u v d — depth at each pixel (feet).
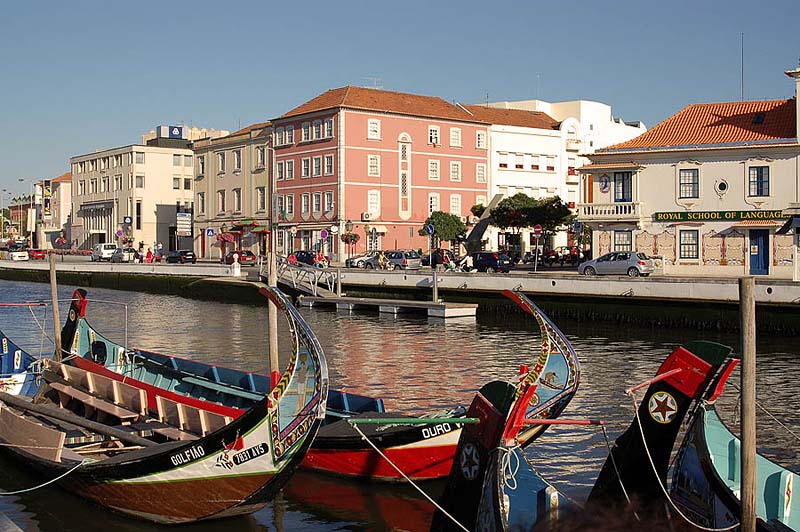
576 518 38.04
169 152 340.80
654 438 41.14
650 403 41.24
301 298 159.53
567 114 308.60
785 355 94.73
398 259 201.05
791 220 139.23
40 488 48.73
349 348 104.12
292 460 38.75
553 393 47.65
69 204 407.44
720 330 113.09
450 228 231.91
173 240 342.64
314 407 38.11
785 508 37.60
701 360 39.58
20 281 260.01
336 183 237.04
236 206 282.56
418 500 45.98
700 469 39.06
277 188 261.03
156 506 42.83
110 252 284.00
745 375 32.60
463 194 258.57
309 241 247.29
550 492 37.52
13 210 511.81
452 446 46.57
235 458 40.06
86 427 48.75
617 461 42.27
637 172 160.97
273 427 39.06
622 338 111.86
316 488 48.03
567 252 221.66
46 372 62.23
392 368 88.74
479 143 262.26
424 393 74.69
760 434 59.26
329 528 42.19
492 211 234.79
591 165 164.86
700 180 155.74
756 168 150.92
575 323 127.95
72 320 69.82
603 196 165.07
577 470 50.01
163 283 209.77
